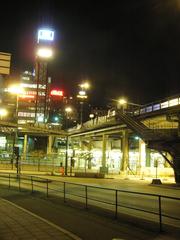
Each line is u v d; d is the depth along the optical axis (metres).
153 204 26.02
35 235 12.38
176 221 17.70
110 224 15.05
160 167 84.88
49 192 31.81
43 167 82.31
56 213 18.31
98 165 111.31
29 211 18.69
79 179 59.16
